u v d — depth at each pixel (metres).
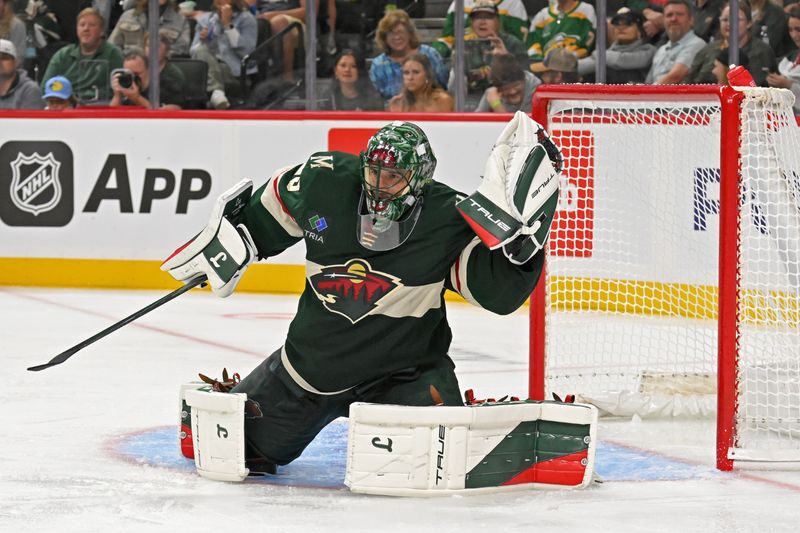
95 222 28.77
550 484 10.62
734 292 11.47
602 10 28.58
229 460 10.66
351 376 10.61
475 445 10.24
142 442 12.72
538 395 13.15
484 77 29.31
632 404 14.41
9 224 29.19
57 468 11.41
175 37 30.42
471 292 10.52
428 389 10.62
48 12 30.39
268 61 30.34
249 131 27.88
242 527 9.20
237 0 30.03
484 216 9.79
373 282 10.35
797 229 12.98
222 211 10.74
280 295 27.62
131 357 18.89
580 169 19.20
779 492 10.67
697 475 11.37
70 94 30.62
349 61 29.78
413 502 10.05
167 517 9.51
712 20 28.11
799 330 13.24
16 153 29.03
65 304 25.70
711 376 15.00
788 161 12.91
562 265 19.23
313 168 10.57
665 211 19.47
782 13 27.77
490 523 9.38
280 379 10.88
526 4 29.00
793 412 13.58
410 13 29.39
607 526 9.37
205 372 17.55
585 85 12.62
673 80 28.53
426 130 26.80
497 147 10.09
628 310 18.84
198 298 26.92
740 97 11.33
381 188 9.96
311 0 29.66
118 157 28.55
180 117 28.19
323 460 11.95
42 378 16.95
